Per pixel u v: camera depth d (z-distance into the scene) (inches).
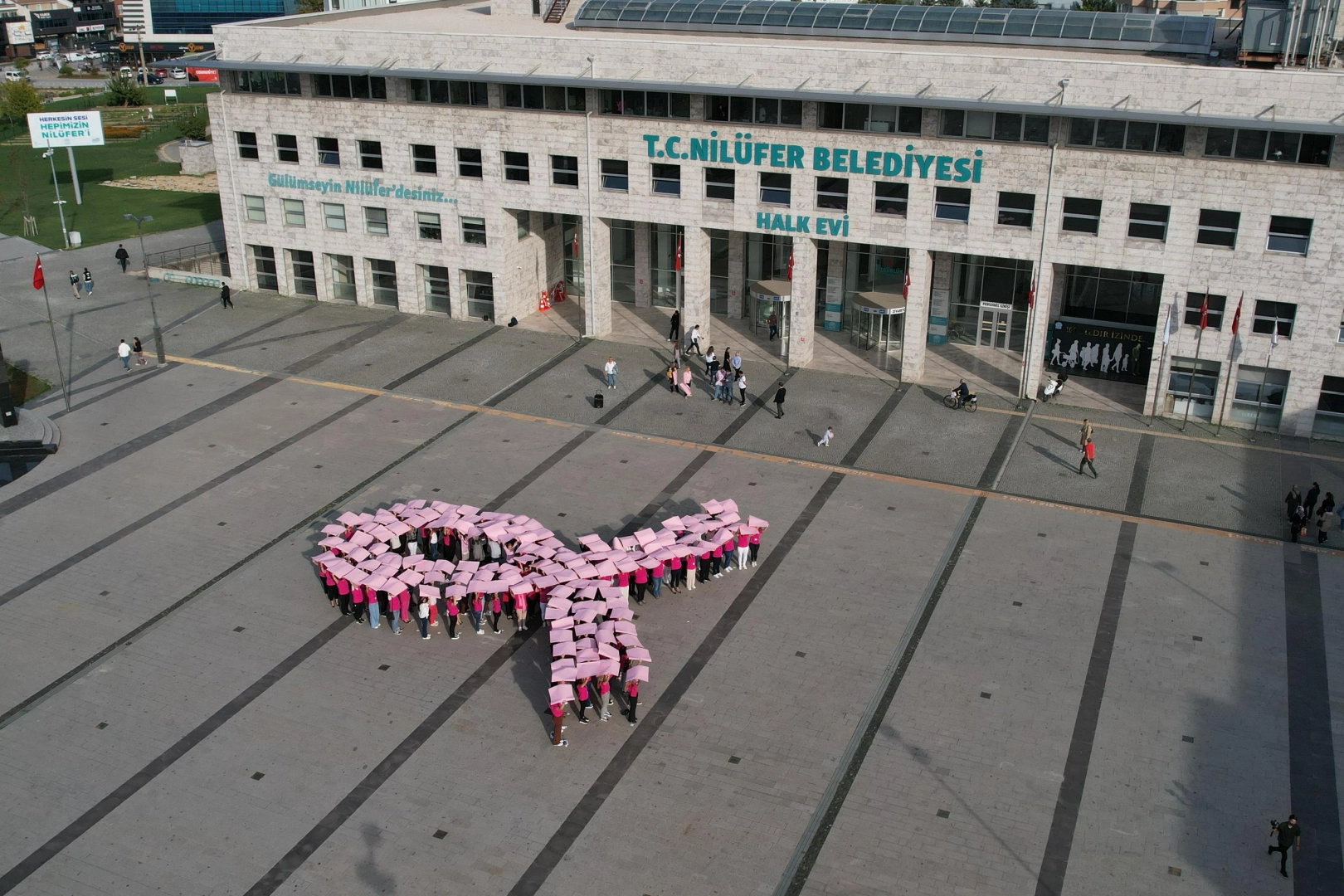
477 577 1589.6
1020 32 2439.7
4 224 3703.3
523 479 2004.2
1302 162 1984.5
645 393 2353.6
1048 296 2233.0
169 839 1250.6
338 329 2719.0
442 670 1525.6
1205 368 2188.7
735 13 2664.9
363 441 2151.8
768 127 2331.4
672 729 1405.0
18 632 1606.8
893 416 2247.8
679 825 1259.8
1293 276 2046.0
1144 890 1171.3
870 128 2273.6
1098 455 2084.2
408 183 2694.4
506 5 3061.0
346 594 1626.5
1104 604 1641.2
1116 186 2118.6
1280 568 1731.1
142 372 2480.3
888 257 2637.8
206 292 2992.1
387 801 1299.2
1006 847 1224.8
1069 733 1387.8
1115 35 2373.3
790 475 2020.2
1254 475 2009.1
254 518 1895.9
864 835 1243.2
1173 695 1453.0
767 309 2677.2
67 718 1439.5
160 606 1667.1
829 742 1380.4
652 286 2878.9
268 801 1301.7
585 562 1622.8
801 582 1701.5
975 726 1402.6
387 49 2596.0
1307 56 2047.2
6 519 1902.1
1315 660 1520.7
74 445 2154.3
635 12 2733.8
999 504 1915.6
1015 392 2359.7
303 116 2741.1
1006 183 2193.7
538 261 2807.6
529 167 2566.4
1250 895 1165.7
